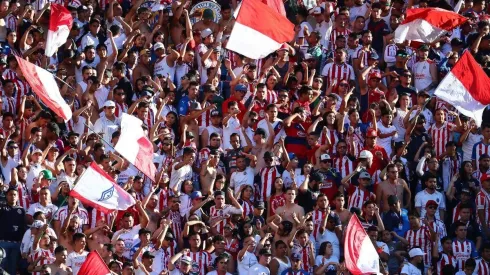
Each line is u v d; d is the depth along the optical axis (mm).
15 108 70125
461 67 68375
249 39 65812
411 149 72938
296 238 65875
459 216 69625
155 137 70000
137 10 77625
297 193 68250
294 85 74688
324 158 69688
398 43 78250
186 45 75812
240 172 69062
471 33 81062
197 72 73875
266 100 73125
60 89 71875
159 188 67188
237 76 74062
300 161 70938
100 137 67000
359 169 70062
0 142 66750
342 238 67125
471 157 73062
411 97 76062
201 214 66750
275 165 69250
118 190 61469
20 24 74938
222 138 71688
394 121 73812
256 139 70438
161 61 74938
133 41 75750
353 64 76812
